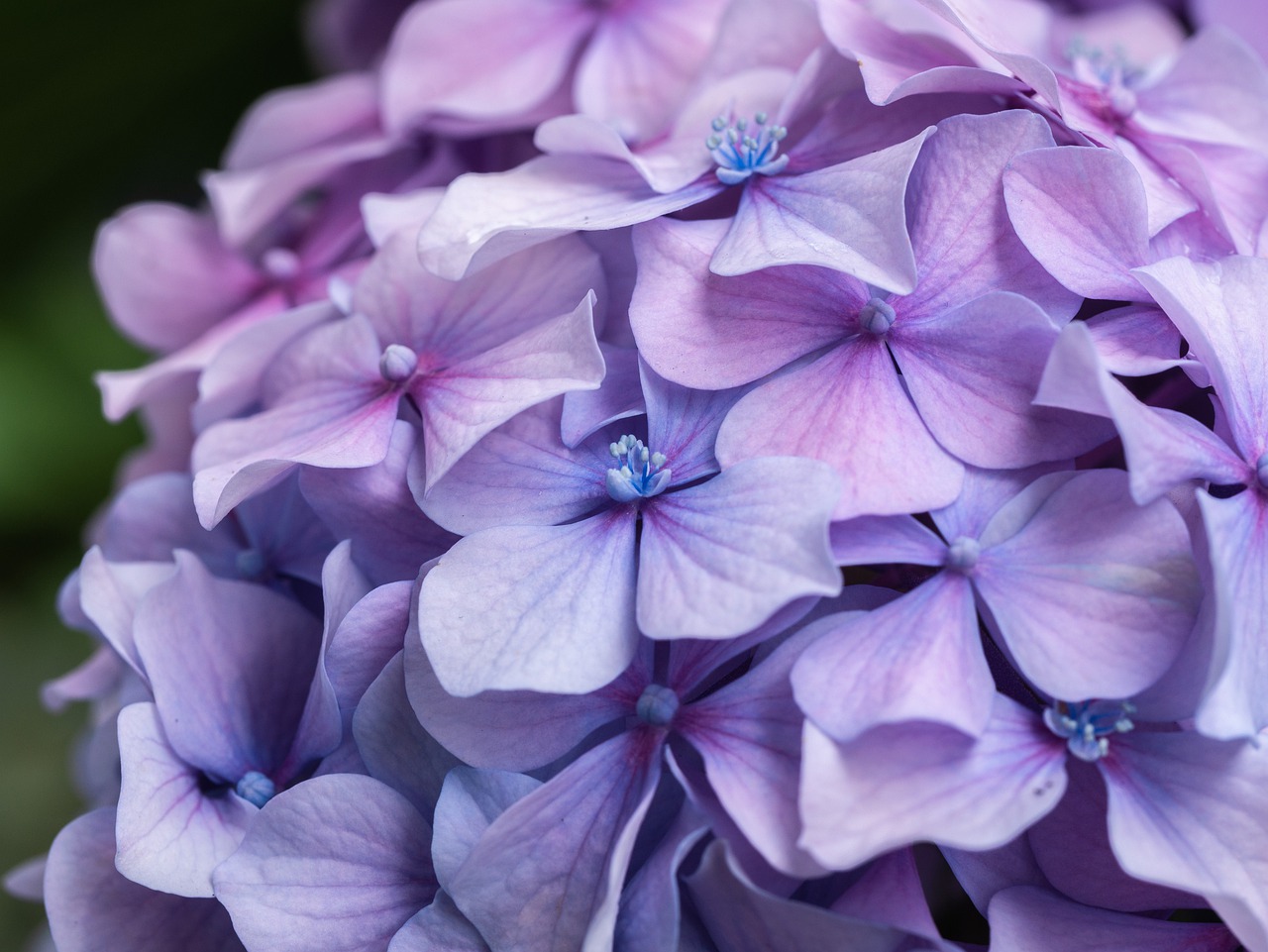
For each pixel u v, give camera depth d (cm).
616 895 19
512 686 19
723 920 19
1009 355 20
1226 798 19
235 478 20
